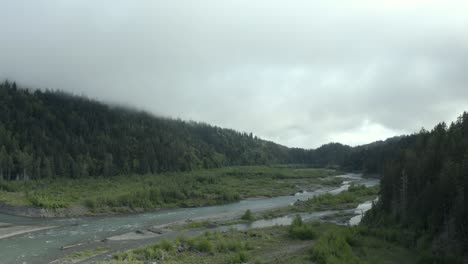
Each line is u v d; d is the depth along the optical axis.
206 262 43.50
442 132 74.12
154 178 139.38
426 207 52.72
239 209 101.62
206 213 93.88
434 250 43.34
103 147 148.75
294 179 191.25
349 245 46.03
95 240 60.00
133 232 67.31
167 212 95.94
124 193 101.12
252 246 51.31
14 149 123.06
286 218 83.00
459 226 43.66
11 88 168.50
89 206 90.56
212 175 164.00
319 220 78.06
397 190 65.44
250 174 186.88
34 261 47.22
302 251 46.69
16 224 73.31
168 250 48.75
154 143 175.00
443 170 52.84
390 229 54.94
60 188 108.19
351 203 102.81
